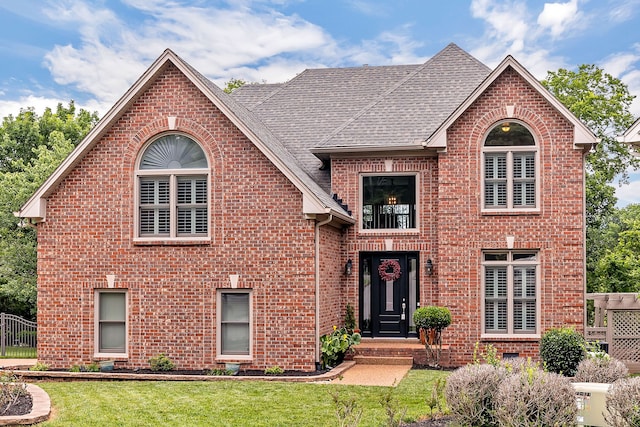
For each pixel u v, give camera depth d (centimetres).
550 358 1616
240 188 1888
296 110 2541
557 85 3428
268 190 1875
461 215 2019
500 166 2023
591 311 3444
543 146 1989
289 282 1852
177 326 1895
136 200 1939
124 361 1914
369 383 1659
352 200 2158
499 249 2008
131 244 1927
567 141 1981
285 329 1845
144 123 1944
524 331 2006
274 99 2614
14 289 3025
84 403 1399
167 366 1873
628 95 3375
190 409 1347
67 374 1850
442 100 2270
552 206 1983
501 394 1031
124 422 1235
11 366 2003
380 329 2158
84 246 1950
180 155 1938
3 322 2477
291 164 2053
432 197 2127
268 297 1858
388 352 2020
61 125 4091
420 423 1170
